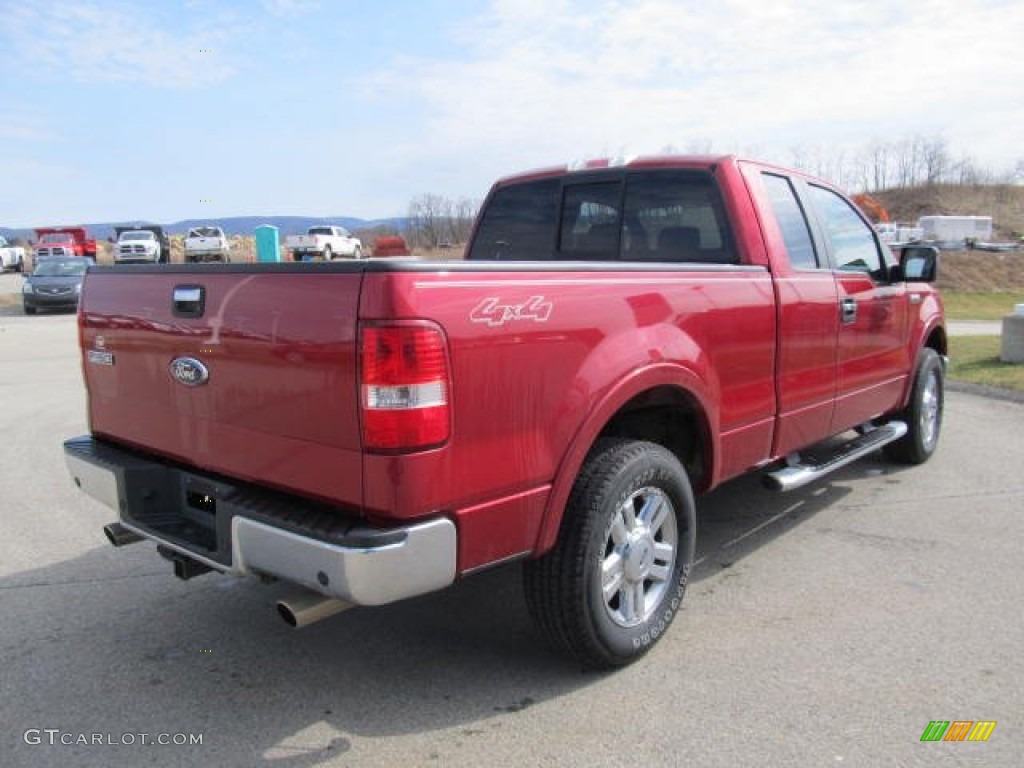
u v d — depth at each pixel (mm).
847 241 5273
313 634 3826
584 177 4953
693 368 3615
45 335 18000
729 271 3926
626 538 3391
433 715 3141
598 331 3189
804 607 4016
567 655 3393
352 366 2619
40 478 6391
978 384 10000
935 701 3162
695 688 3289
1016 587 4203
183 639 3785
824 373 4738
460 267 2732
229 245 43469
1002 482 6039
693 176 4434
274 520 2793
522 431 2916
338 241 43250
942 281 44531
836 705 3143
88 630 3877
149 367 3449
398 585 2631
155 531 3342
